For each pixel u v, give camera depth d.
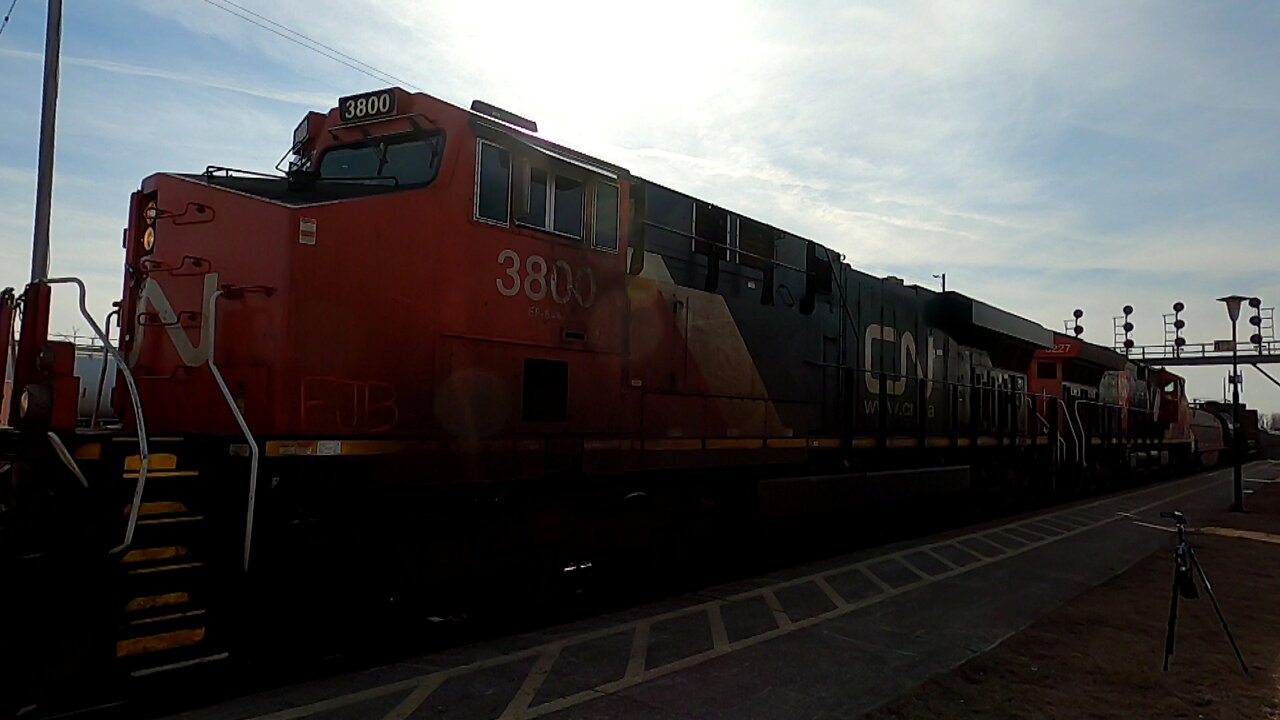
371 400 6.07
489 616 7.60
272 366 5.62
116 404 6.59
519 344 7.14
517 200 7.12
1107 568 11.56
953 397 15.98
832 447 12.14
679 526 9.36
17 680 4.42
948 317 16.08
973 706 5.89
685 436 9.14
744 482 10.59
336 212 5.94
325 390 5.80
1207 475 35.53
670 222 9.41
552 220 7.50
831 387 12.26
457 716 5.29
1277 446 59.56
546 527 7.53
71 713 4.78
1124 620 8.47
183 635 4.92
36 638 4.47
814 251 12.07
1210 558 12.66
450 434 6.55
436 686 5.83
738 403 10.10
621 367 8.24
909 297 14.92
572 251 7.69
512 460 7.03
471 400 6.72
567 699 5.69
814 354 11.87
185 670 4.91
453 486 6.86
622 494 8.53
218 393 5.87
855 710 5.74
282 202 5.87
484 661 6.46
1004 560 11.96
